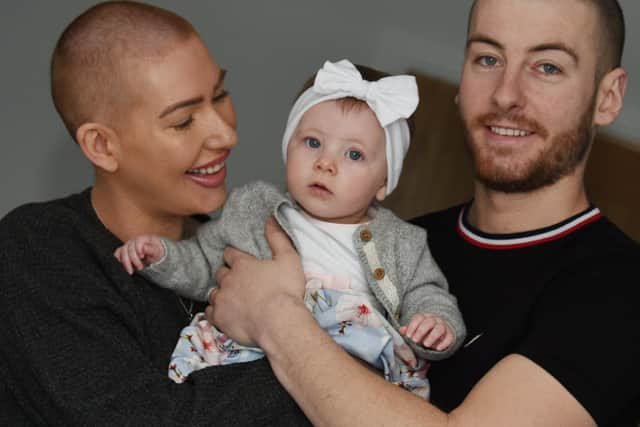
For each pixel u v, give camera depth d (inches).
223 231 71.8
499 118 71.7
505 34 71.0
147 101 66.5
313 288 69.1
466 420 57.5
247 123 127.8
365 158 71.1
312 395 59.5
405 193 112.0
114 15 67.9
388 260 71.3
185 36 68.4
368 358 67.6
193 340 68.2
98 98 67.4
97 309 64.8
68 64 68.1
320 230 72.1
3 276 65.6
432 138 111.3
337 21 121.4
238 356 67.4
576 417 59.5
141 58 66.3
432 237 80.7
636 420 67.2
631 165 98.7
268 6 124.6
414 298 70.6
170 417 60.4
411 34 116.9
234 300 66.3
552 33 69.9
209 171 70.8
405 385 69.5
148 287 69.2
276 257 68.7
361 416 57.6
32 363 62.4
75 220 68.8
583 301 64.4
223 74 71.5
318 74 71.6
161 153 67.7
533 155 71.8
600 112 74.6
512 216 74.4
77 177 128.9
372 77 75.9
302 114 72.4
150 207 71.7
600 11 71.2
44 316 63.9
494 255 74.2
